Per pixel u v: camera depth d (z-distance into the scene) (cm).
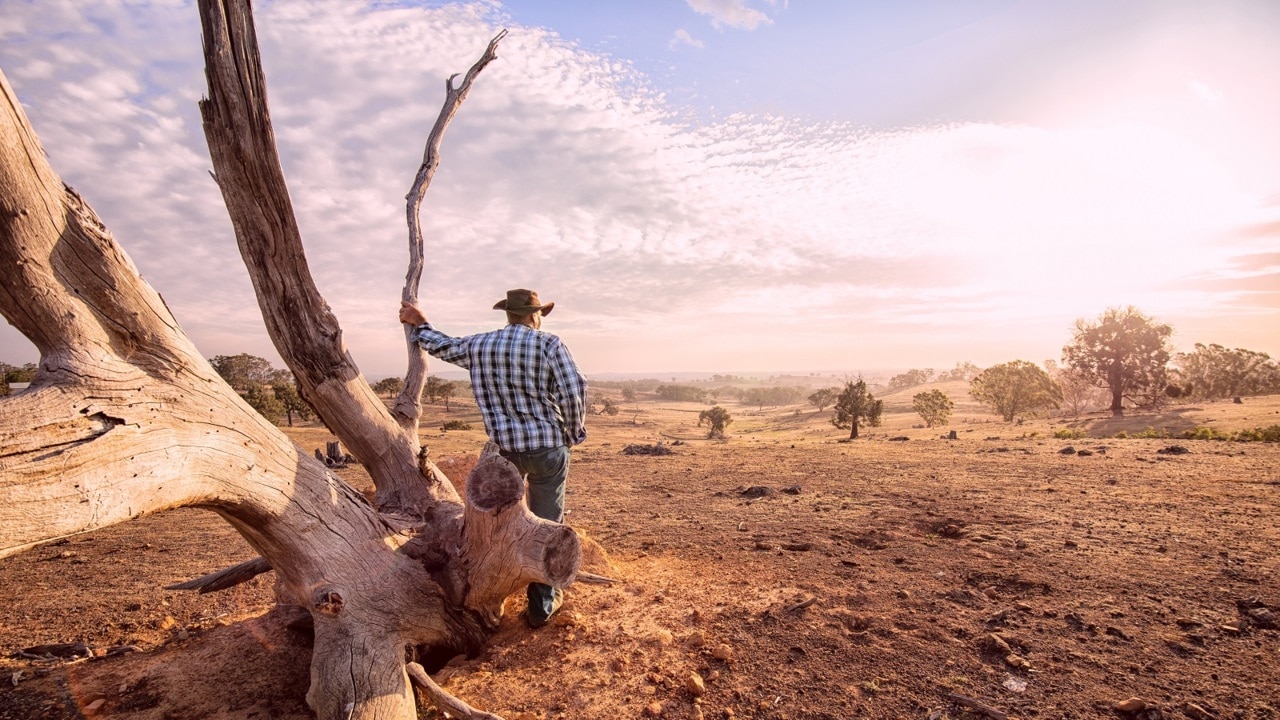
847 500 780
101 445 212
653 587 423
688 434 8069
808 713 268
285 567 298
